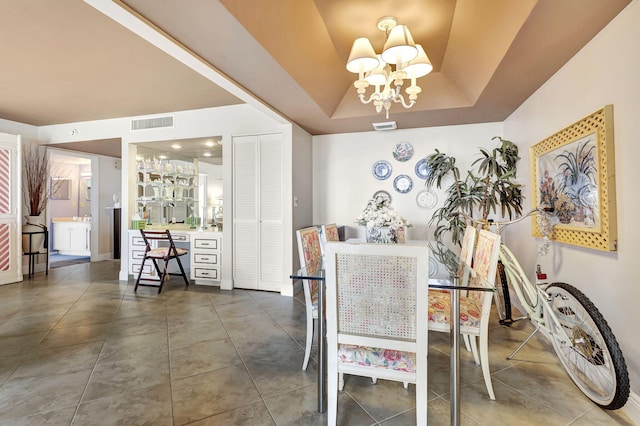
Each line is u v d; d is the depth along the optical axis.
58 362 2.17
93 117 4.49
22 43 2.45
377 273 1.35
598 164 1.80
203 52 2.06
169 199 5.24
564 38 1.89
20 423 1.56
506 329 2.74
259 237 4.00
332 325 1.43
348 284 1.39
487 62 2.35
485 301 1.76
